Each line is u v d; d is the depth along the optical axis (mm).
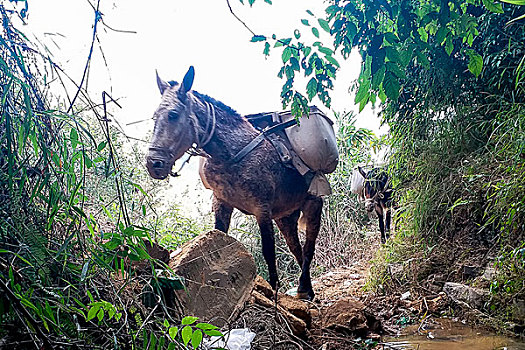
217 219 4125
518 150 3475
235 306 2762
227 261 2871
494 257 3939
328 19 1932
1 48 1757
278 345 2639
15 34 1812
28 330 1319
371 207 7102
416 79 5340
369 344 3248
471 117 4809
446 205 4703
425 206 4844
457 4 1729
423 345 3113
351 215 9008
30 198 1655
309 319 3348
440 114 5285
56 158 1743
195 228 5445
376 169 7176
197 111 3604
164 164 3271
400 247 5184
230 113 3930
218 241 2855
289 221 4746
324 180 4375
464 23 1729
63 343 1407
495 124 4520
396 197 5891
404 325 3793
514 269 3287
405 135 5605
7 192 1715
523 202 3311
